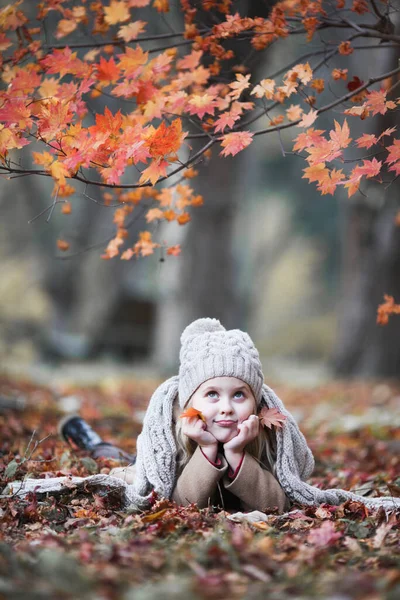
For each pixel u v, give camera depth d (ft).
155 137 18.42
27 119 19.08
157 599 11.31
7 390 40.40
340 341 77.20
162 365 83.15
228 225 82.02
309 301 188.44
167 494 18.71
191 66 22.67
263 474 18.43
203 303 82.23
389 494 22.36
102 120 18.62
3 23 22.12
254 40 22.85
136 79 21.72
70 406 39.27
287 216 175.11
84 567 12.98
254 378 18.67
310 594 11.78
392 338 74.38
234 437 18.26
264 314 187.42
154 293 100.99
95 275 116.06
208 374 18.38
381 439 36.55
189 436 18.24
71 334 116.88
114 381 57.77
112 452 24.54
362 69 69.26
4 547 13.79
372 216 71.26
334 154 19.45
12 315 109.09
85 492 19.12
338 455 31.32
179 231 83.56
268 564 13.55
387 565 14.10
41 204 123.03
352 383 67.72
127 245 109.19
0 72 22.11
